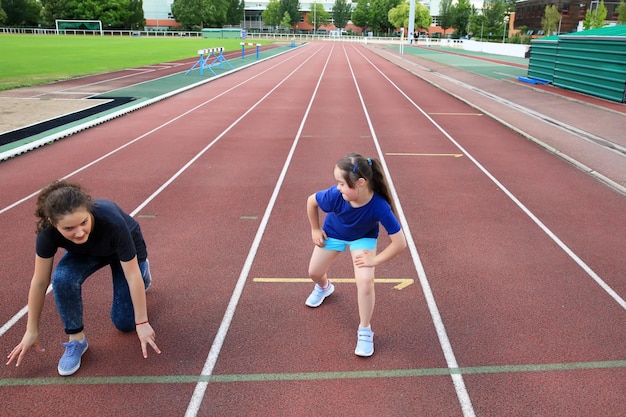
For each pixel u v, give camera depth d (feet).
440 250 17.26
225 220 19.98
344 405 9.98
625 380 10.76
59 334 12.28
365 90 63.21
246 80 73.61
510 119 42.78
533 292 14.47
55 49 129.18
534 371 11.04
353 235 11.53
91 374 10.82
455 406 9.98
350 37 302.66
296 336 12.32
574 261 16.52
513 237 18.48
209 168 27.63
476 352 11.71
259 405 9.98
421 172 27.17
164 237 18.24
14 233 18.61
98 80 69.05
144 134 36.42
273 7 345.10
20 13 262.26
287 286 14.79
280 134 36.81
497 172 27.35
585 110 46.47
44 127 36.91
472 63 106.52
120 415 9.68
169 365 11.16
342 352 11.69
